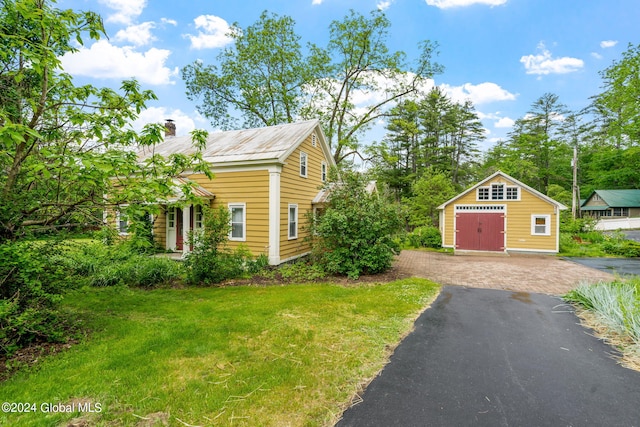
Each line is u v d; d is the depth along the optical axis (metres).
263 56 19.33
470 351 3.77
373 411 2.59
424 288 6.86
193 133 5.21
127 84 4.35
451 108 32.56
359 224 8.27
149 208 4.27
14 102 3.93
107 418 2.43
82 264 7.37
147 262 7.92
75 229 4.77
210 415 2.49
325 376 3.13
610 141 20.89
